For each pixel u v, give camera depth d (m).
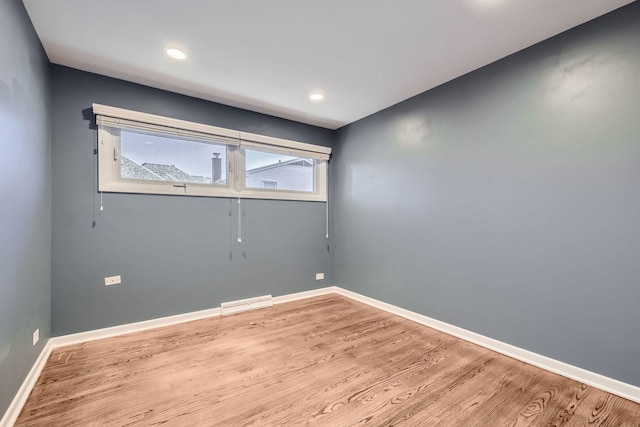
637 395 1.70
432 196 2.88
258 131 3.51
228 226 3.30
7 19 1.48
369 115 3.62
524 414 1.61
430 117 2.90
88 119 2.55
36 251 1.99
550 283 2.06
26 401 1.69
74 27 1.95
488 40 2.10
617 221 1.78
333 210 4.18
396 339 2.59
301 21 1.90
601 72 1.83
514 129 2.26
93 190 2.57
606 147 1.82
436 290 2.84
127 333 2.69
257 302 3.47
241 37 2.07
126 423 1.52
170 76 2.64
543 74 2.09
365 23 1.92
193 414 1.60
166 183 2.95
